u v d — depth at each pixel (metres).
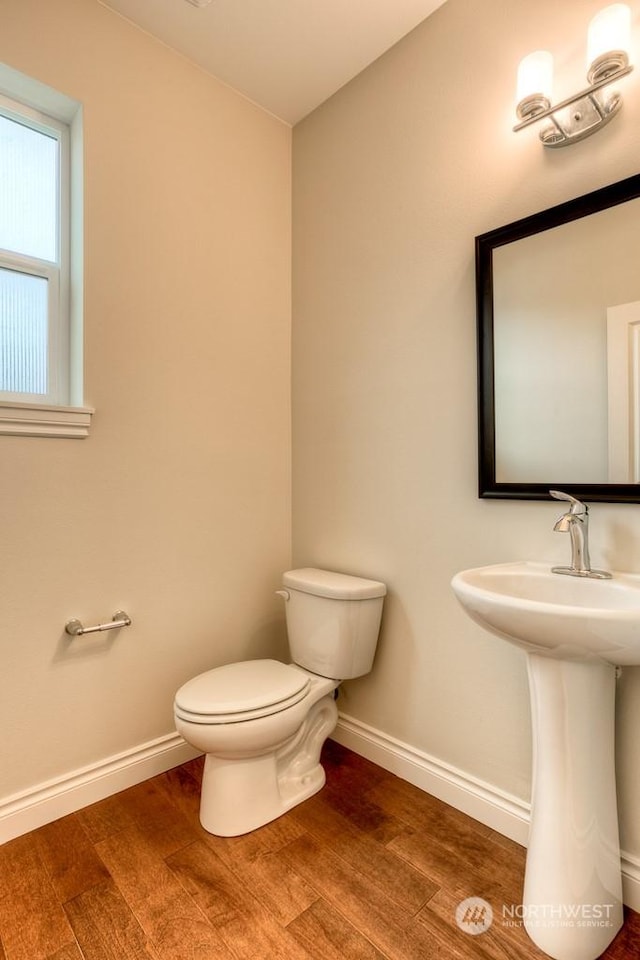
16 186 1.55
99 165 1.58
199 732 1.36
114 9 1.59
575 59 1.27
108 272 1.60
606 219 1.22
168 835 1.43
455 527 1.57
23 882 1.25
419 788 1.65
